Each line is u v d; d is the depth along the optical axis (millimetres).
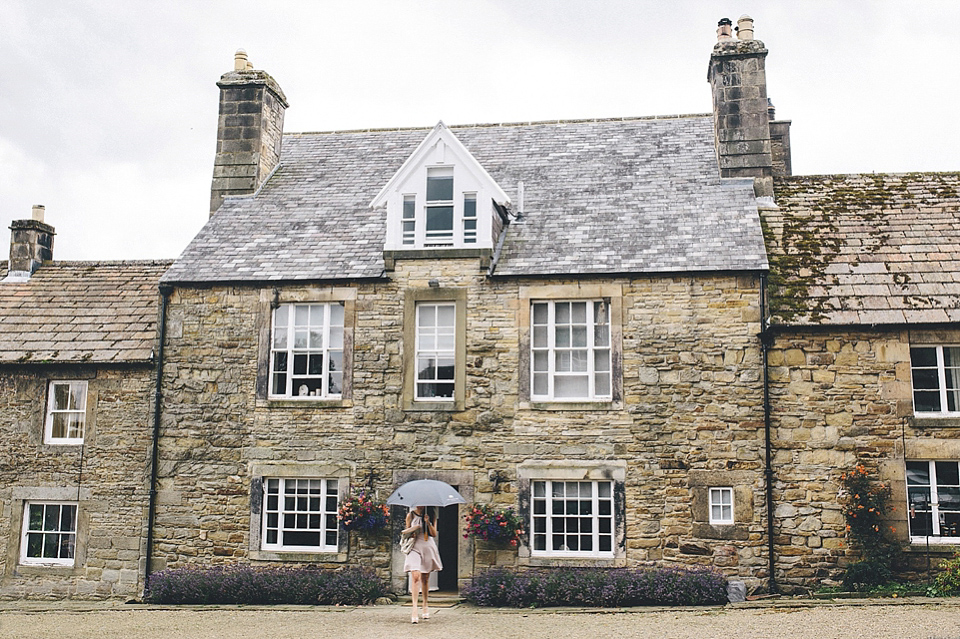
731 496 14086
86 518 15758
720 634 10750
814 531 13805
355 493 14969
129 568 15477
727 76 17281
